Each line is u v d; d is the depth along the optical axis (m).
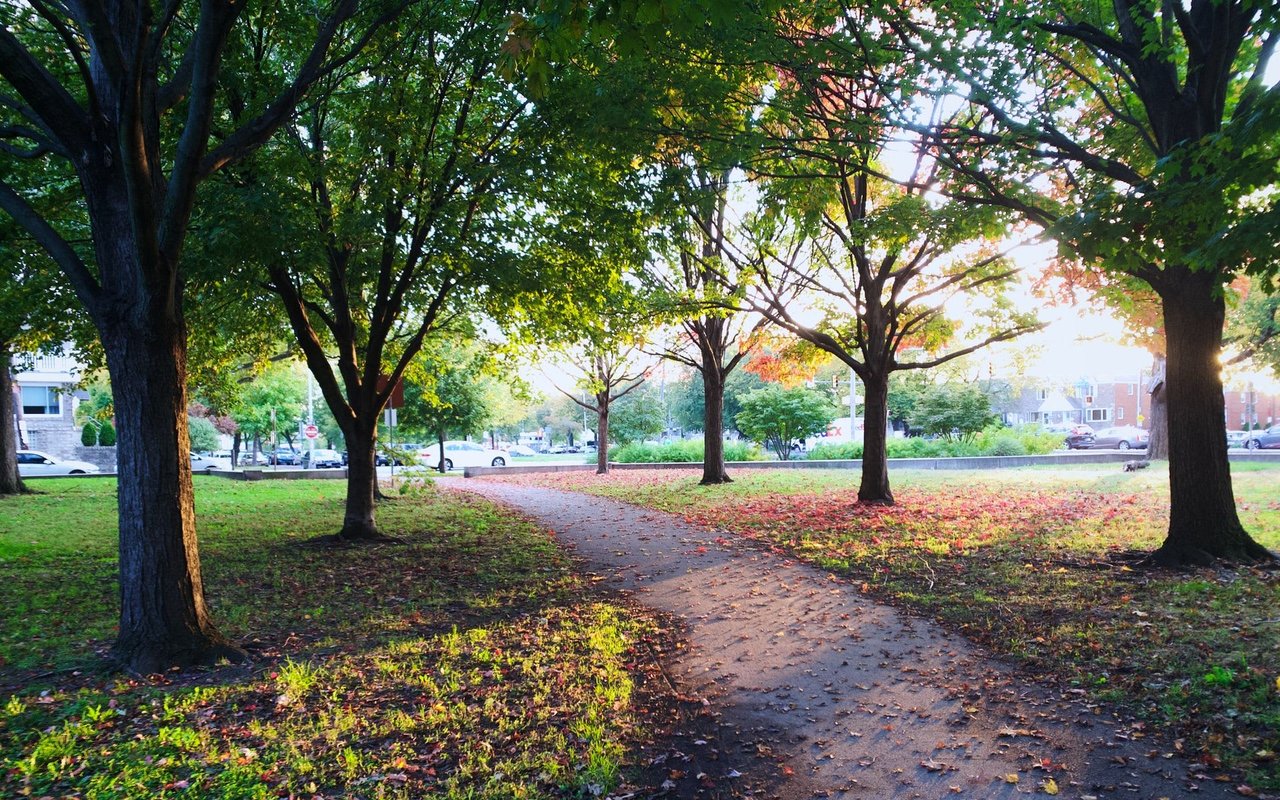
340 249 11.84
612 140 9.48
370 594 8.91
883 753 4.61
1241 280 18.06
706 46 8.78
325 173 11.16
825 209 14.26
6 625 7.45
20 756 4.56
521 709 5.35
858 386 55.53
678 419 68.94
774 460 34.44
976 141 9.45
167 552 6.33
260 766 4.45
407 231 11.95
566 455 66.12
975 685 5.53
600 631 7.20
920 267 14.97
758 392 35.94
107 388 44.69
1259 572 7.82
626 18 4.51
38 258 11.39
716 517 14.73
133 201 5.74
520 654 6.57
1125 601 7.14
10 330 14.28
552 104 10.28
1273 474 18.86
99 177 6.20
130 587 6.30
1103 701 5.07
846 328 18.12
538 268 11.65
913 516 13.56
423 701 5.50
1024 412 73.38
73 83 9.83
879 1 7.95
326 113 11.82
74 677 5.98
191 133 5.91
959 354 15.34
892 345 15.65
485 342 17.08
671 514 15.75
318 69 8.69
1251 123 5.20
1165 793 3.93
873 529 12.30
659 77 8.98
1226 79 8.12
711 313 17.83
